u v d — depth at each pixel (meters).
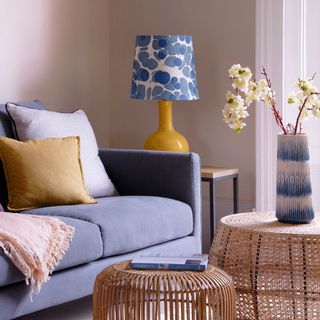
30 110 4.14
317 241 2.97
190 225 4.14
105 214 3.64
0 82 4.70
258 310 3.04
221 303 2.72
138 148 5.55
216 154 5.28
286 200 3.21
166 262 2.84
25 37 4.86
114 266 2.87
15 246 3.02
